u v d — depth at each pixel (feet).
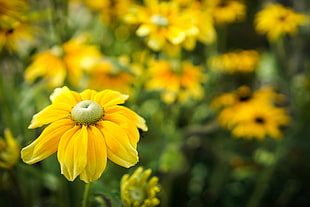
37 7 2.07
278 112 2.20
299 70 2.84
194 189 2.56
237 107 2.24
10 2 1.63
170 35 1.67
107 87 1.96
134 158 1.09
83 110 1.13
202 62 2.64
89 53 1.93
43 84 1.85
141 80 1.87
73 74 1.88
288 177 2.55
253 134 2.12
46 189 2.03
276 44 2.88
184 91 2.08
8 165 1.47
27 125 1.82
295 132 2.23
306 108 2.22
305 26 2.78
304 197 2.50
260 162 2.29
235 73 2.77
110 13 2.22
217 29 2.54
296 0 2.89
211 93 2.51
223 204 2.49
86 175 1.06
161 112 2.12
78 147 1.08
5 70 1.98
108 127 1.11
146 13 1.73
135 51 2.28
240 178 2.51
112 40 2.33
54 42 1.91
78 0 2.21
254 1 3.44
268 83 2.81
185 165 2.55
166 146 1.96
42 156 1.08
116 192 1.31
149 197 1.30
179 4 1.90
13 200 1.76
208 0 2.10
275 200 2.52
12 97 1.92
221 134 2.44
